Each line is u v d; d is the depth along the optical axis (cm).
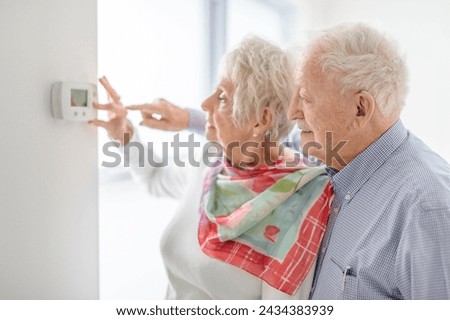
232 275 100
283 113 100
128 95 148
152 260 157
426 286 72
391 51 81
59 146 92
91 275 103
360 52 81
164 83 162
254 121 99
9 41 79
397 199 79
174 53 166
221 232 100
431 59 231
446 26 227
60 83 88
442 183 77
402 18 236
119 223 145
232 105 100
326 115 84
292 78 98
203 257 102
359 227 85
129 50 147
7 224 82
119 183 145
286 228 98
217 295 102
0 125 79
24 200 85
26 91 83
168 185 129
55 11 88
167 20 162
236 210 102
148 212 155
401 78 82
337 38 82
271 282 95
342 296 84
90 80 97
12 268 84
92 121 99
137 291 152
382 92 81
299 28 231
